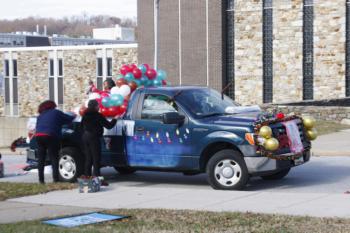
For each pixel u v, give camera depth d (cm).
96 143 1683
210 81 5034
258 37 4922
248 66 4972
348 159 2228
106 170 2091
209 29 5019
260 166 1543
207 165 1603
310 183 1681
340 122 3441
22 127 4903
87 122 1683
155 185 1745
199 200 1431
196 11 5062
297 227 1086
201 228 1109
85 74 5681
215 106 1686
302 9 4756
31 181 1902
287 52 4834
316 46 4747
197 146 1608
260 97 4934
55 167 1798
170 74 5181
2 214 1337
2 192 1639
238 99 5019
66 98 5797
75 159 1802
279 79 4875
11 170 2288
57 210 1362
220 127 1581
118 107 1738
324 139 2797
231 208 1316
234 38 5016
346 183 1667
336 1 4662
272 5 4869
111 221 1209
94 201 1475
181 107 1645
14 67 6141
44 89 5944
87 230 1117
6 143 4988
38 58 5953
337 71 4697
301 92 4800
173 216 1232
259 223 1131
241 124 1565
